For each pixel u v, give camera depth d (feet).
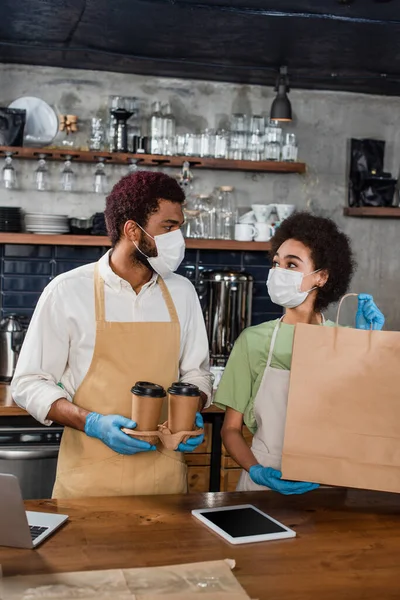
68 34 12.14
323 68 13.88
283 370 7.24
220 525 5.82
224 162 14.19
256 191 15.17
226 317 13.47
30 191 14.08
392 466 5.93
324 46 12.50
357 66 13.71
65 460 7.36
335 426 6.01
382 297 15.93
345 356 6.04
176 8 10.78
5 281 13.96
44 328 7.25
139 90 14.42
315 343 6.09
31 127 13.89
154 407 6.33
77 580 4.71
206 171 14.89
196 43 12.48
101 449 7.13
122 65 13.80
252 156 14.43
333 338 6.07
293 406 6.07
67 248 14.15
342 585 4.91
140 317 7.40
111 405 7.17
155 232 7.16
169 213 7.18
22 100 13.85
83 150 13.62
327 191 15.52
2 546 5.34
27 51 13.02
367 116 15.66
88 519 5.93
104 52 12.99
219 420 11.29
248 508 6.27
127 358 7.23
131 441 6.39
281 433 7.18
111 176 14.39
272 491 6.82
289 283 7.15
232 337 13.53
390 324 15.99
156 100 14.53
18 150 13.26
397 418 5.94
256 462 6.98
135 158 13.66
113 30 11.88
